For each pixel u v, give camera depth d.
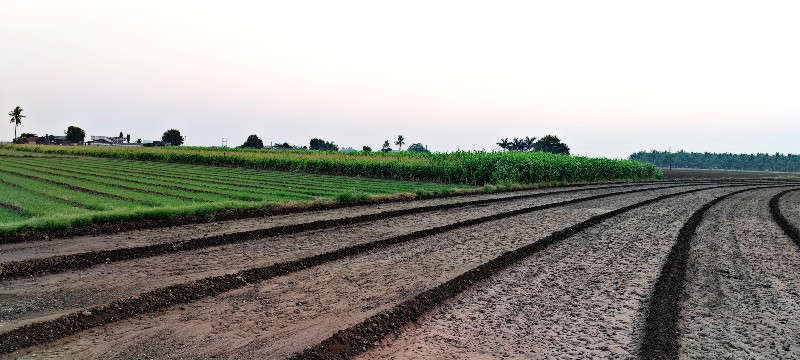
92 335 6.14
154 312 7.06
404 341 6.35
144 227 12.96
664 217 19.08
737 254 12.23
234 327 6.51
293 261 9.95
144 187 24.45
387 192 26.06
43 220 11.82
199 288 8.09
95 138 167.50
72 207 15.99
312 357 5.63
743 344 6.43
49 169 36.38
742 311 7.77
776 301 8.33
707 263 11.12
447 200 22.72
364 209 18.42
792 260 11.66
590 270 10.17
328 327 6.53
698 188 39.97
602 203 23.98
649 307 7.74
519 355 5.91
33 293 7.50
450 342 6.30
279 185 29.09
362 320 6.77
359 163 42.12
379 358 5.81
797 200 30.12
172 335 6.20
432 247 12.05
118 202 18.00
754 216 20.50
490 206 21.16
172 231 12.59
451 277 9.12
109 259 9.73
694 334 6.76
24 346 5.71
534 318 7.23
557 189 33.53
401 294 8.04
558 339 6.43
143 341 5.98
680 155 199.12
